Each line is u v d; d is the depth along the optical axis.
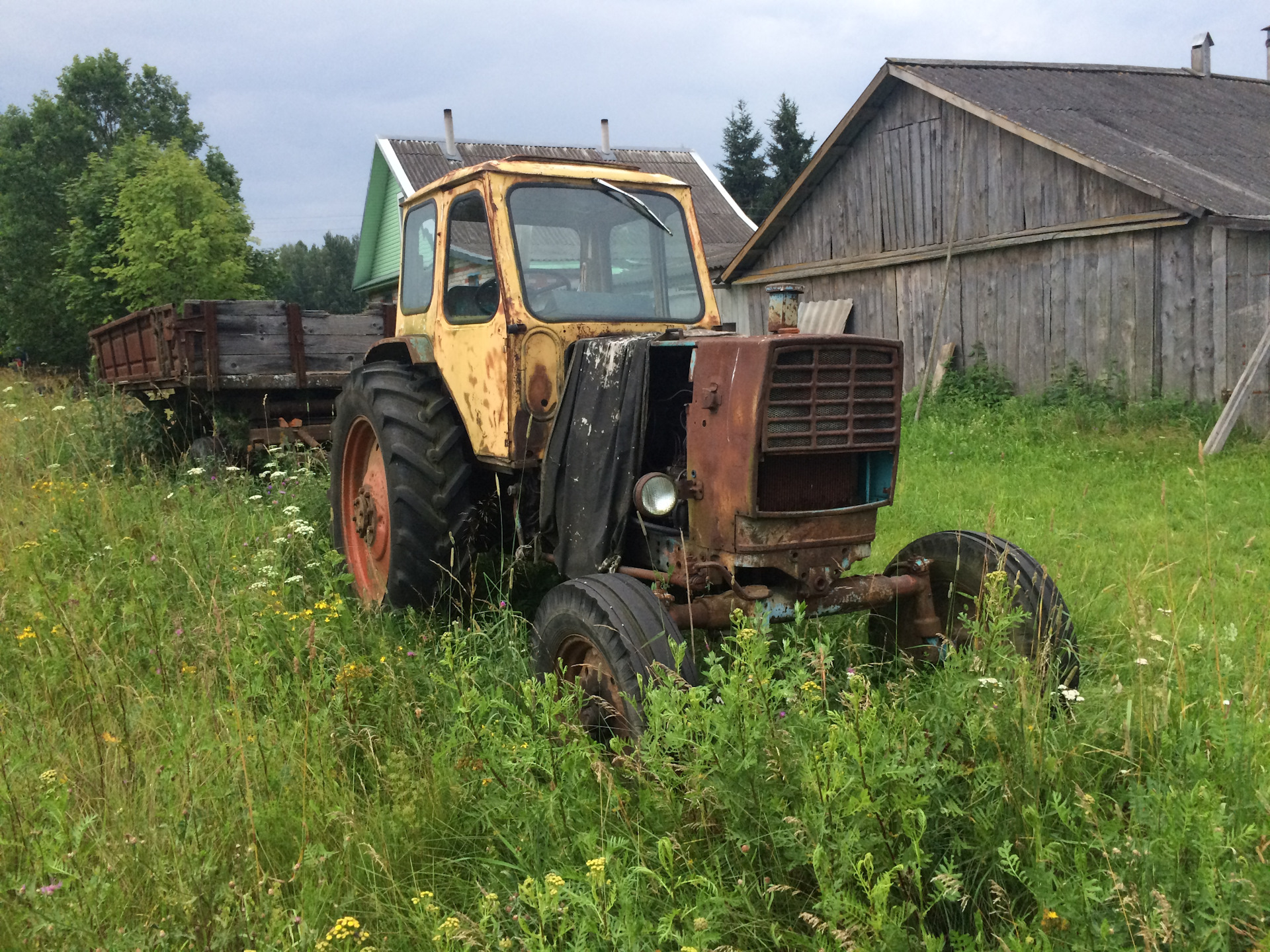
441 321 4.57
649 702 2.71
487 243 4.16
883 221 14.12
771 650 3.69
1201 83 16.44
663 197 4.55
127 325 8.99
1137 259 10.93
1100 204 11.23
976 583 3.54
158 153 22.91
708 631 3.84
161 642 3.89
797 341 3.16
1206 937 1.90
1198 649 3.46
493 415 4.11
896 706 2.78
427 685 3.55
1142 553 5.40
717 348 3.32
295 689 3.48
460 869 2.62
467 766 2.93
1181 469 8.19
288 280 26.14
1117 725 2.86
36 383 15.92
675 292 4.50
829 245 15.09
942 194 13.17
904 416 12.33
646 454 3.62
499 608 4.14
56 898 2.19
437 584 4.38
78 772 2.84
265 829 2.63
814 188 15.17
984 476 8.16
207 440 7.84
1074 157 11.07
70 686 3.59
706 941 2.01
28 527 5.68
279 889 2.42
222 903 2.22
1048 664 3.06
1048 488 7.55
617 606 2.99
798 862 2.22
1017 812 2.38
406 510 4.33
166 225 19.55
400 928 2.33
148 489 6.82
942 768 2.46
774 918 2.21
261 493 6.84
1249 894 2.00
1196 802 2.21
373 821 2.69
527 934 2.16
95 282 22.00
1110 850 2.16
